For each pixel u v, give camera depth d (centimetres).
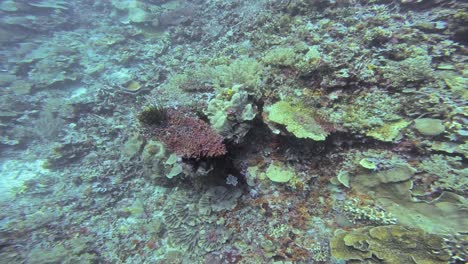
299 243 139
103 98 318
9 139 294
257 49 257
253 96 178
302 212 150
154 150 199
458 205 115
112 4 526
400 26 210
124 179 225
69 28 500
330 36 225
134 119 280
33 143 294
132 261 166
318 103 170
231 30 334
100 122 289
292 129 152
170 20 452
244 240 150
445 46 185
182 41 394
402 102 155
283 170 165
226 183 173
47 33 474
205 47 349
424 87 158
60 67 387
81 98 331
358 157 151
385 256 114
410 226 121
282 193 160
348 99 168
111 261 169
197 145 155
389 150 145
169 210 187
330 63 180
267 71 198
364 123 152
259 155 176
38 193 235
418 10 223
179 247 162
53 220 205
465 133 132
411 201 126
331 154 160
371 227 128
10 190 243
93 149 267
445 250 107
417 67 165
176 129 170
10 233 196
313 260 131
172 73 323
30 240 190
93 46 438
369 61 180
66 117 304
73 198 222
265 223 152
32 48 433
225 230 158
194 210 176
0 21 460
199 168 156
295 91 181
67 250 177
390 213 130
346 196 146
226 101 174
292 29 256
